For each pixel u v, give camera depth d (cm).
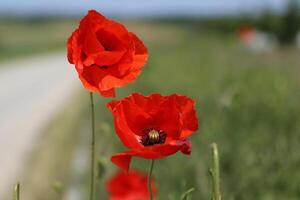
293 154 705
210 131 794
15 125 1809
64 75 4072
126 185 475
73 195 991
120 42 250
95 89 240
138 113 249
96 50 242
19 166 1252
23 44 8850
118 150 912
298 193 652
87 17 250
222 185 611
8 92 2920
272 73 1386
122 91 1850
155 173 747
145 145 248
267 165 696
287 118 904
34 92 2891
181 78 1734
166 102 246
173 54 3183
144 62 247
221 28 6719
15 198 245
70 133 1569
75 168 1181
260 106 928
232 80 1114
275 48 3641
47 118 1923
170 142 232
